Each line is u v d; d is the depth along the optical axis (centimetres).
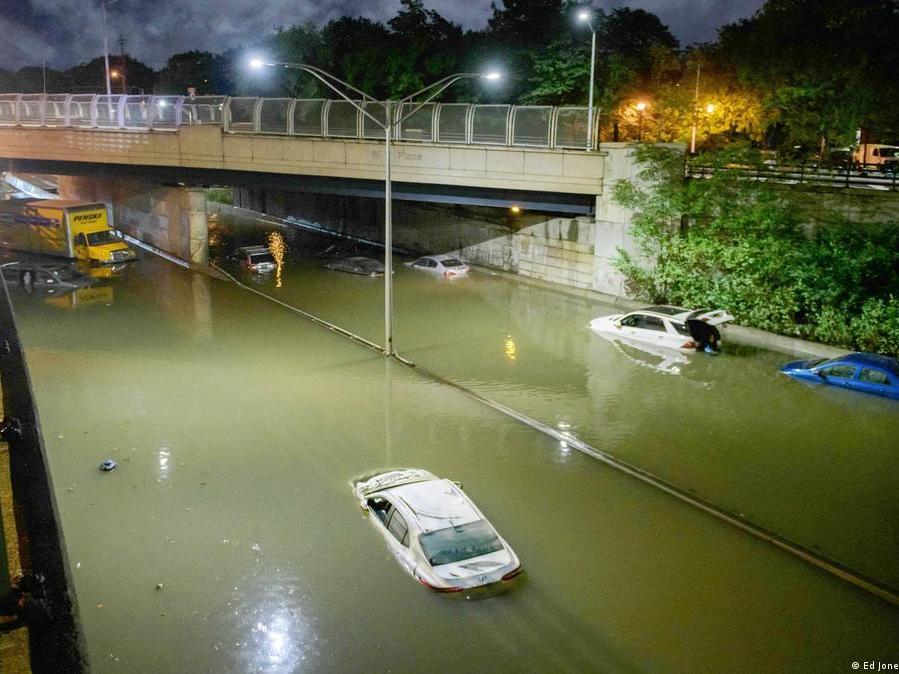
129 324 3095
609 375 2425
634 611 1230
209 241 5112
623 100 4362
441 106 3431
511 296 3572
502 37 4969
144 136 4075
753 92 3934
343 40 5422
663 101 4122
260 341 2853
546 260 3788
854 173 2938
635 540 1446
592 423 2020
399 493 1432
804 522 1505
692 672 1091
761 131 4062
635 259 3244
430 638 1156
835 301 2609
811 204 2728
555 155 3294
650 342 2762
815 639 1166
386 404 2178
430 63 4681
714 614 1224
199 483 1680
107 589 1285
